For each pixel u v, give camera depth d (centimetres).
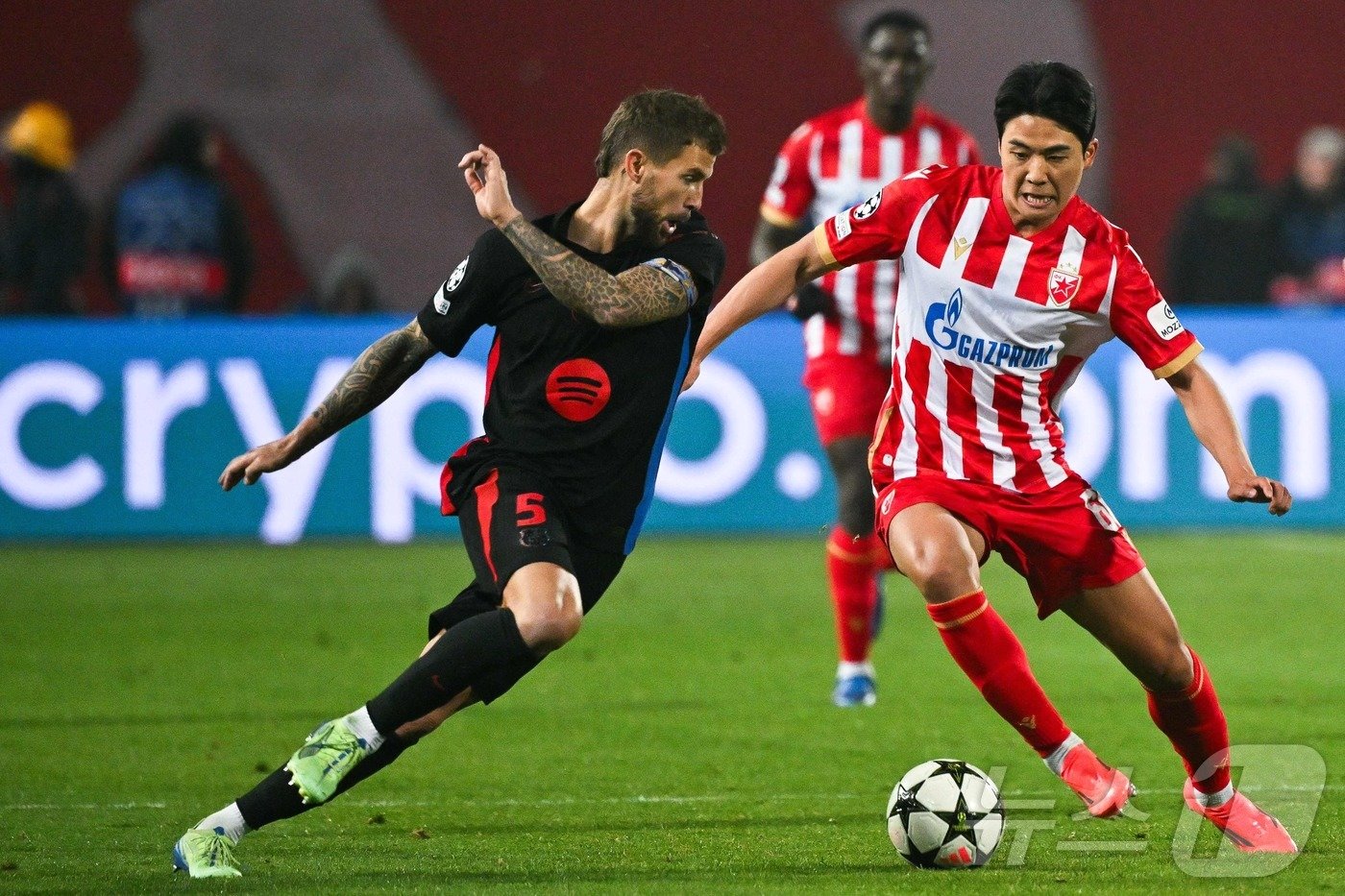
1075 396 4188
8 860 1569
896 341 1636
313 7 5888
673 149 1466
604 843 1642
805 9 6081
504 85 6022
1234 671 2712
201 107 5888
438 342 1525
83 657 2892
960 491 1594
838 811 1802
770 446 4250
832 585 2511
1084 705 2456
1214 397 1571
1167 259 5150
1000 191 1583
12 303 4738
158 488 4159
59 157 4759
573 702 2511
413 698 1410
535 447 1503
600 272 1438
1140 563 1579
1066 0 6047
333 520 4206
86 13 5844
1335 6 6122
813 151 2738
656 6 6075
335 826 1733
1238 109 6153
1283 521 4256
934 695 2558
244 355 4172
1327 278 4972
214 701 2525
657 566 3956
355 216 5922
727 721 2359
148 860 1565
